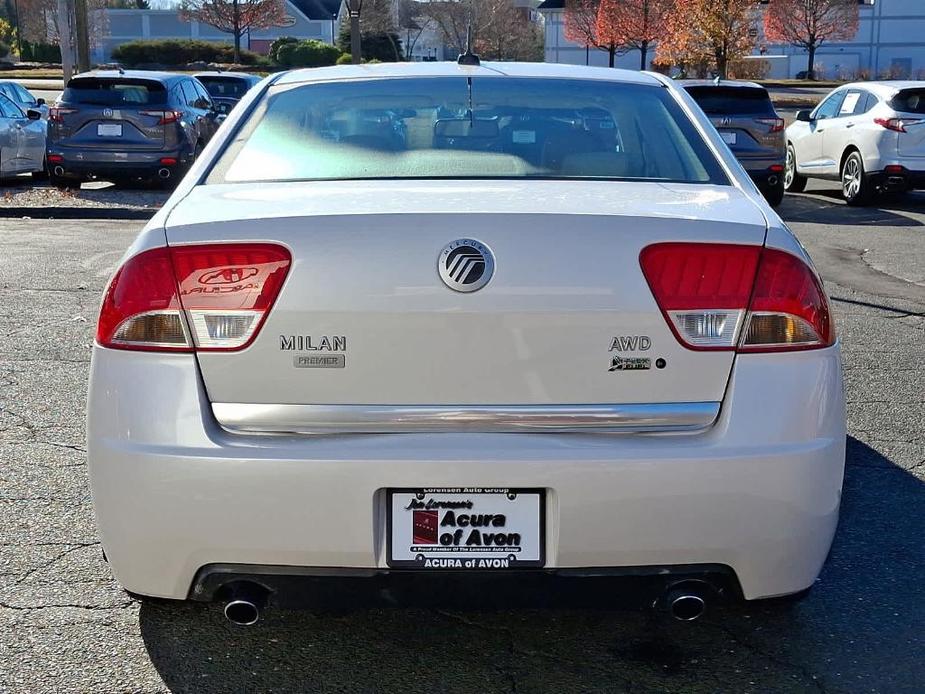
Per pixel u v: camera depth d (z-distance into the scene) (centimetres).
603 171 312
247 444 250
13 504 402
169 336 255
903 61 6022
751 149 1397
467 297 249
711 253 255
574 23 5266
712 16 3853
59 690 281
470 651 303
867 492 420
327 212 254
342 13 7062
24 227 1116
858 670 294
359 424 252
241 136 325
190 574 257
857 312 743
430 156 314
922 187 1373
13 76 4509
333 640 308
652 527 250
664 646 307
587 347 251
